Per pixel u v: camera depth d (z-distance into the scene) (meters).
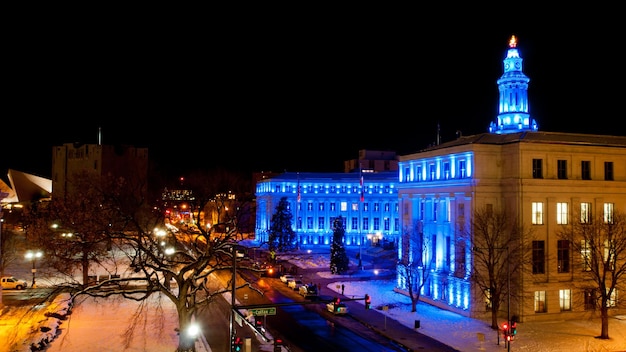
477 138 71.00
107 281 42.12
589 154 64.31
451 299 66.00
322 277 93.69
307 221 149.88
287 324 59.47
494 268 61.91
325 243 149.38
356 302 70.75
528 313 60.09
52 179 157.25
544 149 62.34
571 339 52.69
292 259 113.69
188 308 42.84
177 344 46.28
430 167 72.75
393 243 130.00
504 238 61.88
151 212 77.81
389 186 149.62
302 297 74.12
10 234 90.50
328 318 62.69
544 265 61.41
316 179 150.75
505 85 95.88
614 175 65.50
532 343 51.25
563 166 63.50
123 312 58.91
